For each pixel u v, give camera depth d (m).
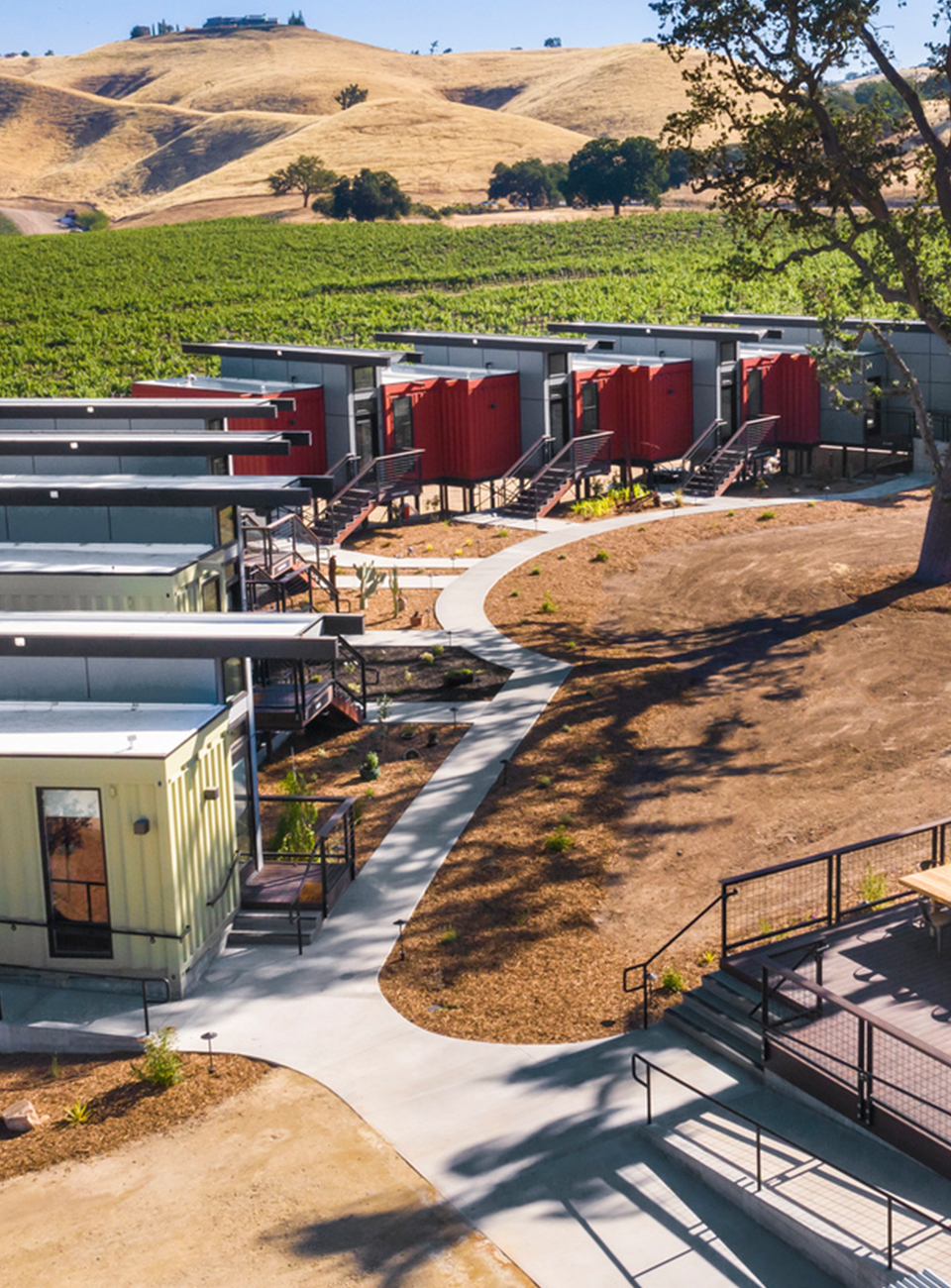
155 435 24.11
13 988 16.69
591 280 103.19
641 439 46.00
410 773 23.23
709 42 29.91
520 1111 13.20
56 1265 11.27
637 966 15.01
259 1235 11.52
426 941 17.45
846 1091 11.77
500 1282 10.66
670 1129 12.39
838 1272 10.20
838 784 21.91
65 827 16.11
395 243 136.25
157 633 16.91
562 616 32.09
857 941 14.13
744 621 30.94
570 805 21.53
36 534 21.55
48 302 99.75
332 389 41.72
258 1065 14.63
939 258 31.75
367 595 31.06
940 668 26.78
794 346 49.12
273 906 18.11
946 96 30.45
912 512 40.12
